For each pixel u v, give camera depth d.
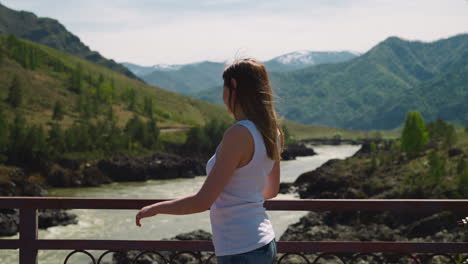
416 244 3.31
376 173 60.75
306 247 3.30
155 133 112.25
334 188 49.31
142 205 3.24
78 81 162.38
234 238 1.98
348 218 31.08
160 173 82.62
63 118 128.12
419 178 45.59
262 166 2.02
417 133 70.06
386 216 31.39
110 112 141.50
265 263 2.00
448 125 84.62
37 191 56.03
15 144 74.38
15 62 161.62
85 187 70.94
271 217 34.88
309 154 138.75
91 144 87.81
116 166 79.50
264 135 2.01
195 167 88.12
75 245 3.30
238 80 2.05
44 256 21.78
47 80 160.88
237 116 2.11
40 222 31.38
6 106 121.50
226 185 2.00
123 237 28.83
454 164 51.62
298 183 58.81
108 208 3.24
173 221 33.09
